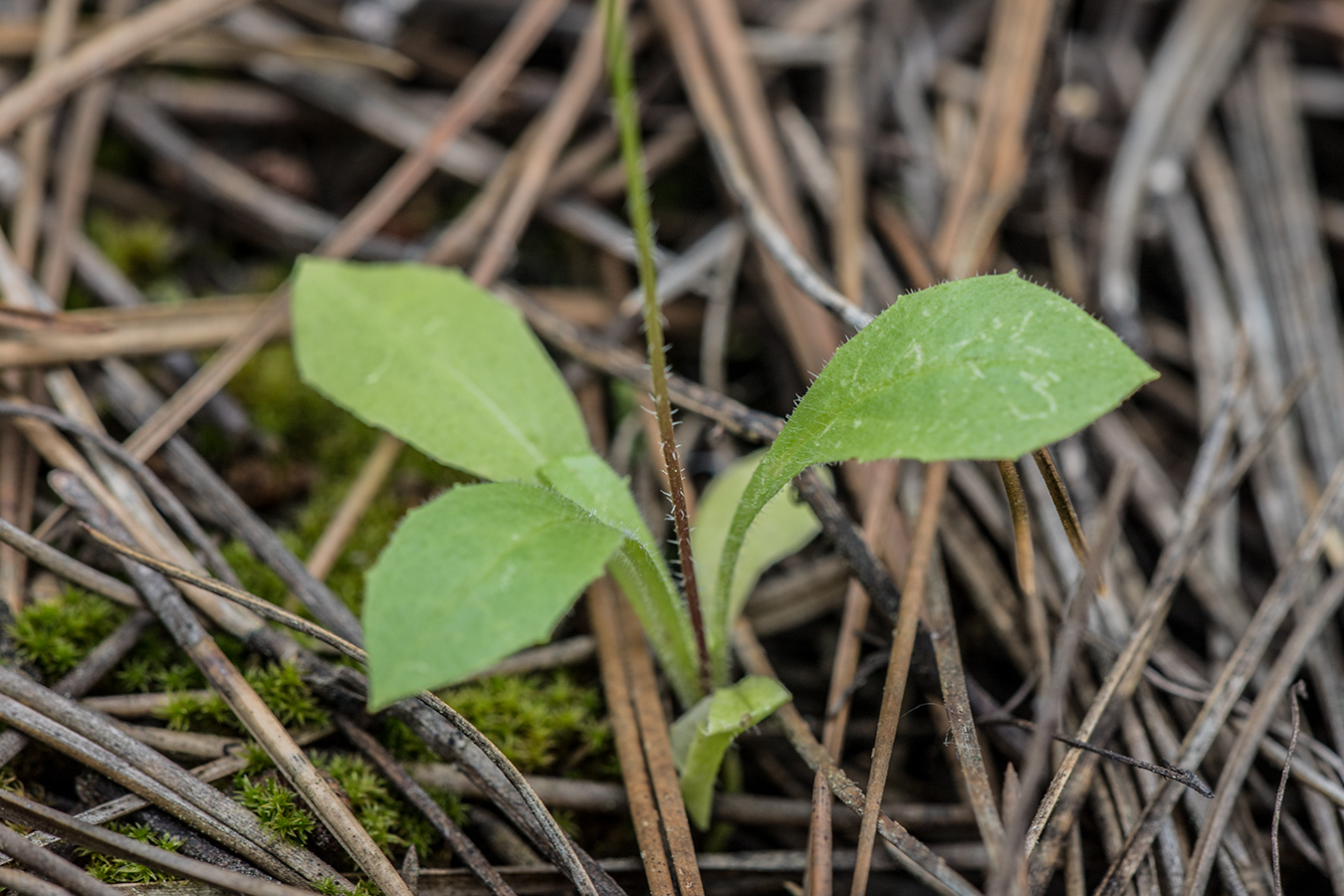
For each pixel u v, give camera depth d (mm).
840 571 227
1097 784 208
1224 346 237
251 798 204
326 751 210
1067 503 203
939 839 211
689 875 204
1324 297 236
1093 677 215
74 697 208
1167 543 219
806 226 241
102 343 225
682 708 219
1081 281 241
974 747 204
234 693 206
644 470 231
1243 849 207
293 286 223
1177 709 214
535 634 190
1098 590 205
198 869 196
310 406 234
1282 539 225
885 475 221
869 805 202
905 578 215
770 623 225
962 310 197
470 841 205
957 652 210
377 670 189
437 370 218
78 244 236
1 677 204
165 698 209
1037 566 222
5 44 241
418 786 207
